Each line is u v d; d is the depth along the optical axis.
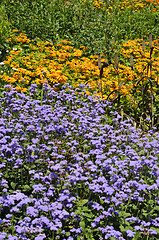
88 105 5.90
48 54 7.98
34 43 9.02
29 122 4.66
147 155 4.62
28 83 6.68
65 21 9.74
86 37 9.27
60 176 3.85
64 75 7.02
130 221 3.26
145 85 6.82
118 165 3.88
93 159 4.56
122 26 10.12
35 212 3.23
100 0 11.58
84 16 10.62
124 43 9.09
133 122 5.91
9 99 5.36
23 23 9.34
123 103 6.53
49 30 9.34
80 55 8.03
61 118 5.46
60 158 4.18
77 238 3.17
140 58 8.17
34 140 4.18
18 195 3.22
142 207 3.67
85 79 7.24
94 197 3.78
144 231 3.20
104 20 10.26
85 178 3.55
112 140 4.59
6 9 10.08
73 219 3.34
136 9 12.68
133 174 4.06
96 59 8.47
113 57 8.54
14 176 3.91
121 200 3.63
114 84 6.71
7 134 4.64
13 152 4.17
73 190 3.80
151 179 4.06
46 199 3.31
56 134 4.82
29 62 7.25
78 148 4.75
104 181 3.58
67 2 10.83
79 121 4.85
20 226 3.06
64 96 5.81
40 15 9.95
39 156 4.25
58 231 3.17
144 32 10.05
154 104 6.70
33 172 3.67
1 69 7.09
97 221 3.22
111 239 3.13
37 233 3.12
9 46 8.46
